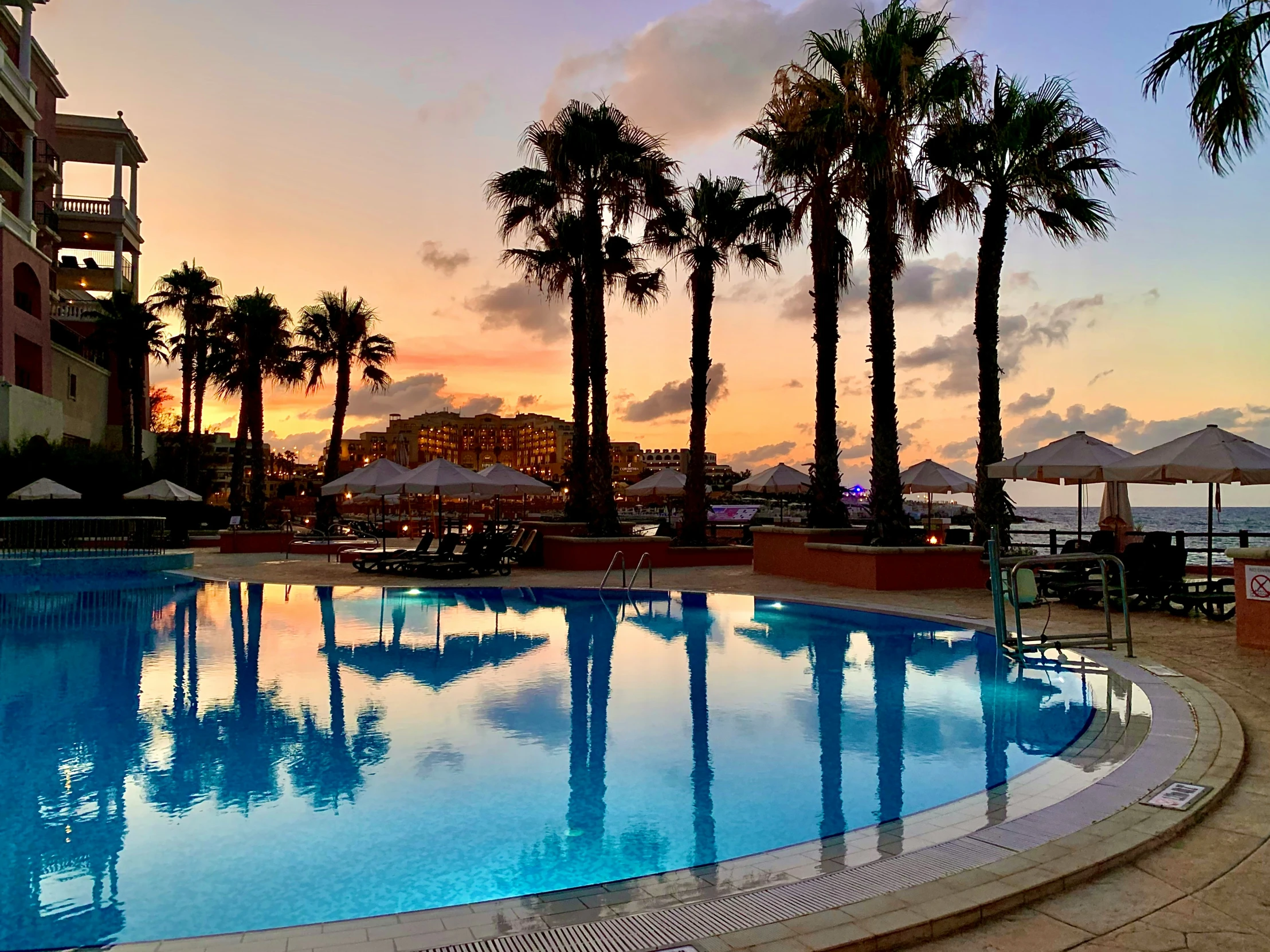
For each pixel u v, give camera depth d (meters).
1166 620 10.71
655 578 17.53
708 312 21.56
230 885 3.57
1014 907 3.01
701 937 2.78
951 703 6.86
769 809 4.44
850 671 8.25
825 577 16.14
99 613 12.70
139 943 2.85
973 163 15.84
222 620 11.96
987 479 15.95
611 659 8.95
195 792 4.78
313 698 7.15
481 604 13.78
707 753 5.51
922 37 14.51
